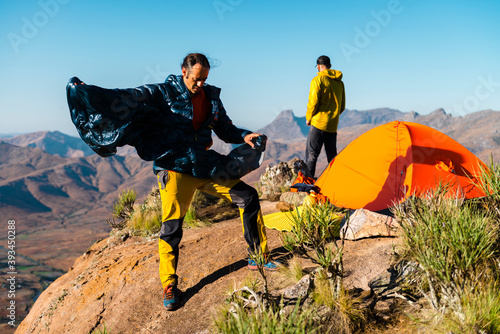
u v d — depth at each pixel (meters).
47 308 4.86
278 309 2.83
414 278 2.90
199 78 3.01
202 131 3.30
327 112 6.30
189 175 3.37
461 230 2.70
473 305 2.35
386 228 3.81
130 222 6.96
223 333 2.48
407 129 5.23
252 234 3.58
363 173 5.22
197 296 3.57
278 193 8.14
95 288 4.58
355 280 3.15
